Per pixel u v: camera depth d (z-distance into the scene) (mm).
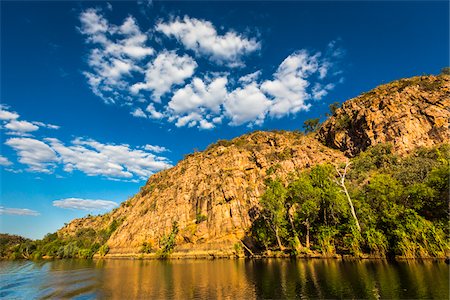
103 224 194000
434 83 116688
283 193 69500
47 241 196625
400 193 49344
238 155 129250
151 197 144500
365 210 53062
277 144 139750
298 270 42438
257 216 92812
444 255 40062
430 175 49188
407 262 40406
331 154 123875
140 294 34875
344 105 146750
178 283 41188
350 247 50625
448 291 23688
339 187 63594
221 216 98938
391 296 23641
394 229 46000
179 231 107188
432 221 45344
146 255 105688
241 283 36688
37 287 46500
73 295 37406
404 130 104000
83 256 140500
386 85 143500
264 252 73750
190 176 131875
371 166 98125
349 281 30969
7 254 177375
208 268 58219
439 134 98062
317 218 66875
